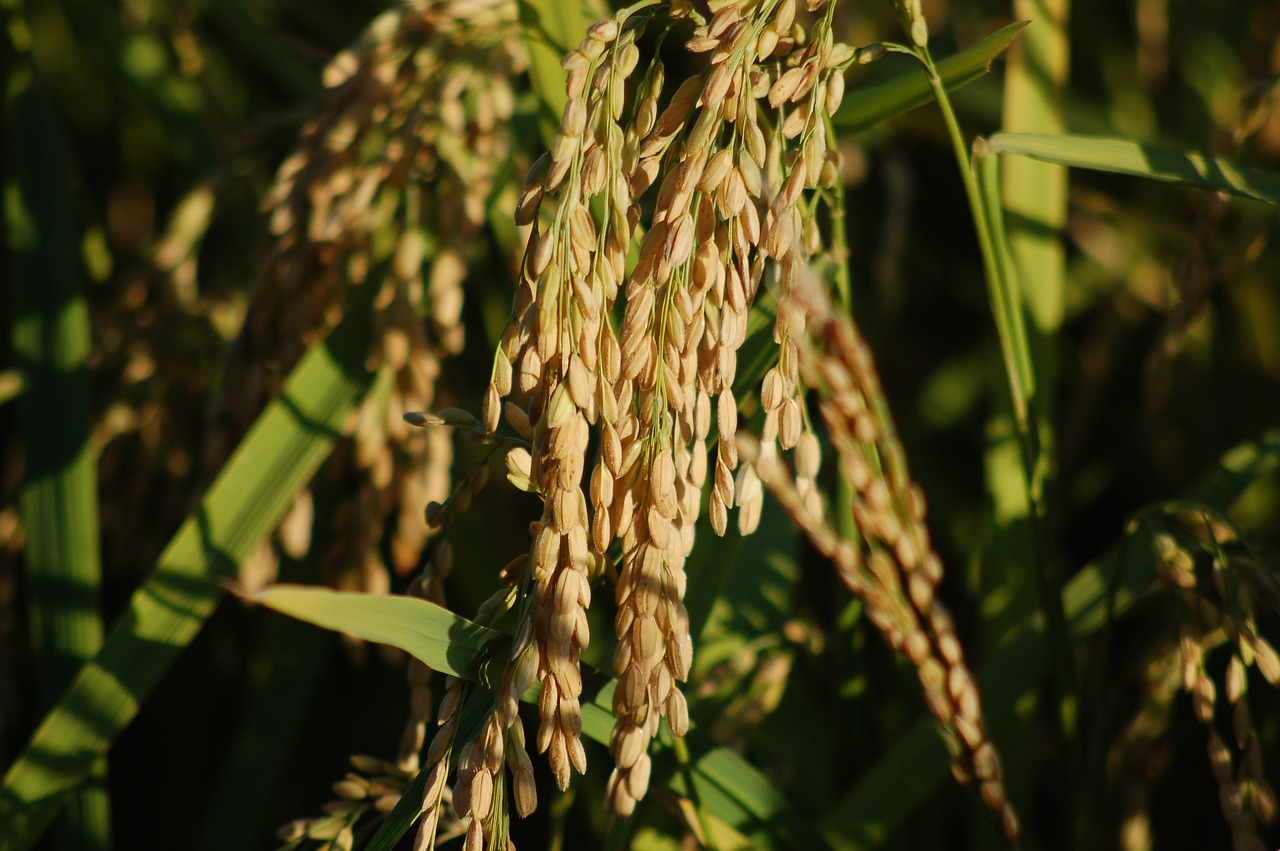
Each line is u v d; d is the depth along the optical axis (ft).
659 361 1.86
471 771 1.87
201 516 2.14
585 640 1.86
